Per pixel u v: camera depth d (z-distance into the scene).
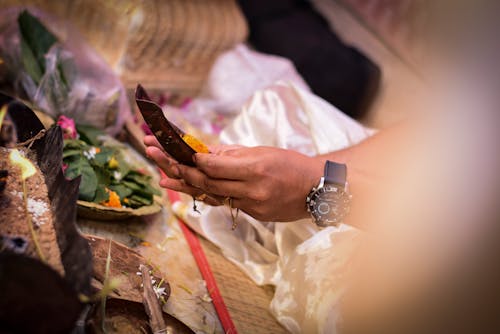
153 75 1.44
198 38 1.49
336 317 0.85
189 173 0.81
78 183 0.69
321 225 0.86
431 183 0.70
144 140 0.86
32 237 0.69
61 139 0.76
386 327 0.76
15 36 1.13
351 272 0.88
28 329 0.59
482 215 0.68
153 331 0.74
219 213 1.02
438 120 0.69
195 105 1.53
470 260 0.69
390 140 0.96
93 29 1.37
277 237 0.99
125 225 0.97
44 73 1.11
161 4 1.42
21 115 0.79
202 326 0.85
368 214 0.87
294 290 0.91
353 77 1.76
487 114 0.65
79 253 0.65
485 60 0.64
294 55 1.74
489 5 0.61
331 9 2.10
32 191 0.75
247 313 0.91
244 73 1.55
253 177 0.80
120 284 0.78
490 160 0.66
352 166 0.93
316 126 1.08
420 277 0.73
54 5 1.34
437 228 0.70
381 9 1.96
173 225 1.02
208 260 0.98
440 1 0.65
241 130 1.10
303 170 0.83
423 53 1.79
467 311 0.70
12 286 0.58
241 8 1.86
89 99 1.12
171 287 0.90
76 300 0.60
